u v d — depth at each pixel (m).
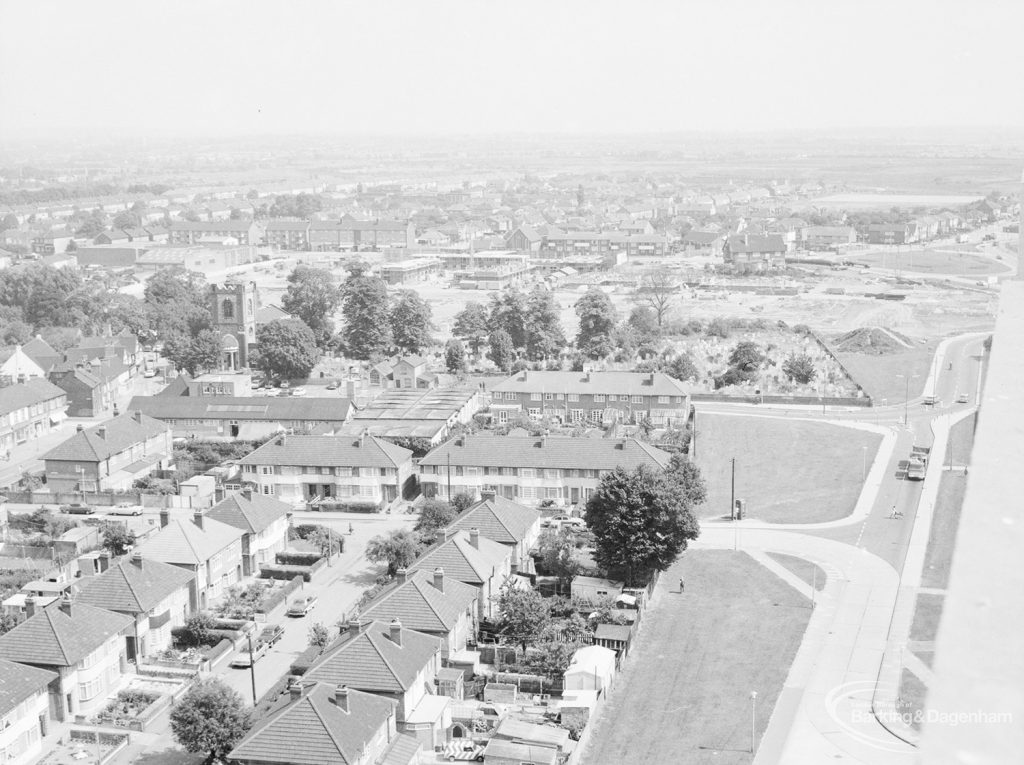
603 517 128.50
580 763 92.44
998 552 9.82
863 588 130.00
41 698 97.56
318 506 163.38
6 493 165.25
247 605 125.00
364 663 95.75
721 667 110.12
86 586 113.44
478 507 135.50
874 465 181.38
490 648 111.38
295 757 83.56
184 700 93.00
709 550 144.50
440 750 94.31
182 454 187.12
